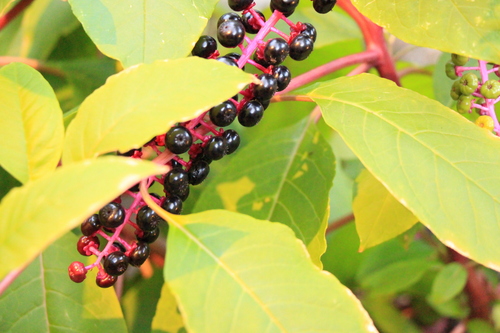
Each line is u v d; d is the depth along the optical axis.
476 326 0.71
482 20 0.44
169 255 0.39
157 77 0.40
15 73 0.42
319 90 0.45
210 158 0.42
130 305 0.65
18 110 0.41
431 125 0.43
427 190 0.41
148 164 0.36
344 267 0.81
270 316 0.39
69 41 0.70
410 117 0.43
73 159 0.39
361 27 0.53
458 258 0.68
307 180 0.51
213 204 0.52
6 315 0.45
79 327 0.45
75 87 0.62
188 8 0.43
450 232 0.41
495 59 0.43
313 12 0.72
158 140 0.42
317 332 0.39
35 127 0.41
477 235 0.41
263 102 0.43
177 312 0.48
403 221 0.50
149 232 0.42
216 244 0.40
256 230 0.40
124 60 0.42
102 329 0.45
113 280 0.41
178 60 0.40
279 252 0.40
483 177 0.42
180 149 0.41
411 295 0.89
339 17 0.76
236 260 0.40
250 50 0.42
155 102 0.39
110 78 0.40
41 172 0.41
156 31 0.42
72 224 0.35
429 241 0.76
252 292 0.39
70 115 0.46
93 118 0.40
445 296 0.66
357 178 0.51
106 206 0.40
